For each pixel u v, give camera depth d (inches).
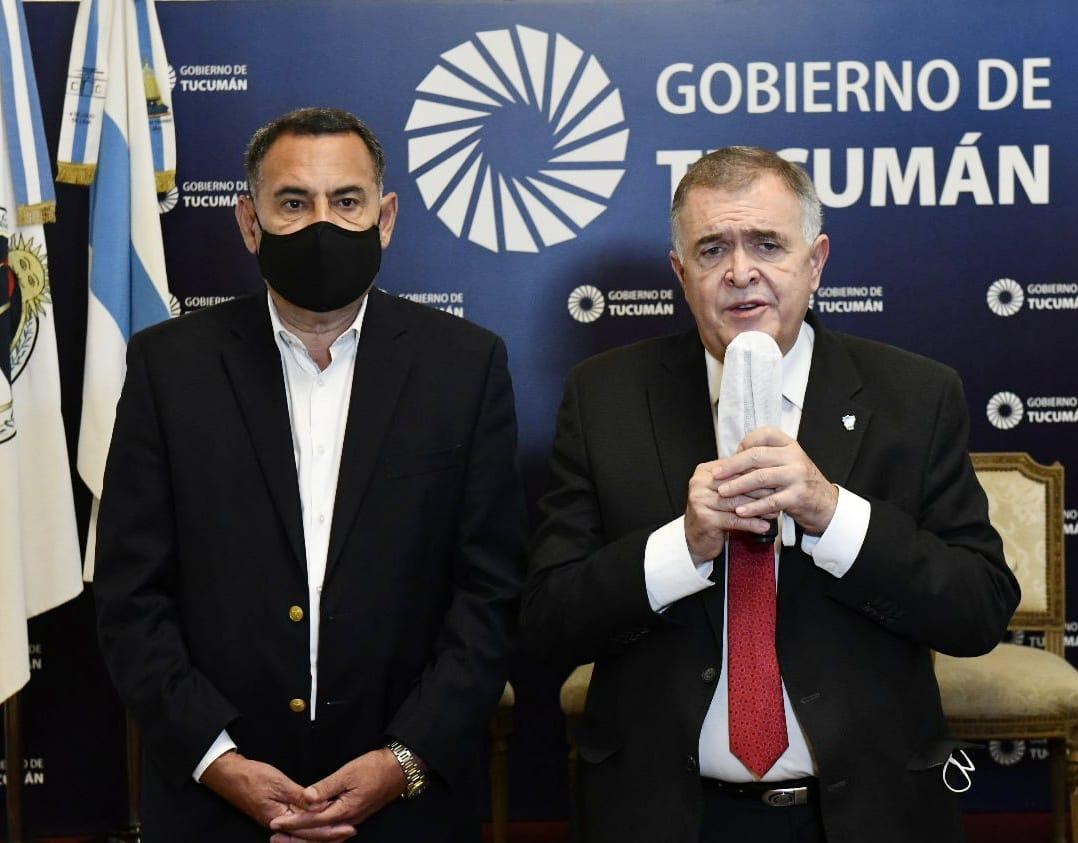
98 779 140.9
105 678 140.3
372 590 82.4
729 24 138.4
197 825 81.4
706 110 139.1
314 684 82.3
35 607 125.0
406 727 81.0
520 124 139.2
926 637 75.8
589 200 139.8
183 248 138.9
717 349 80.4
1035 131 138.9
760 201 77.9
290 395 86.6
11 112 123.0
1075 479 140.9
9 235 123.0
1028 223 139.5
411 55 138.4
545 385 141.0
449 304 140.3
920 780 76.5
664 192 139.6
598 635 77.5
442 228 139.8
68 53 136.4
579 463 83.8
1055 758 124.7
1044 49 138.3
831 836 73.5
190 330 87.4
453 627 84.8
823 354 83.0
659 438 81.6
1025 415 140.7
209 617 82.0
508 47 138.6
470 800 85.4
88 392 128.1
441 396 86.1
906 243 139.9
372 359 86.2
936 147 139.1
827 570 75.4
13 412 121.5
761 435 72.9
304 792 78.3
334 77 138.3
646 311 140.3
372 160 86.7
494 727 127.3
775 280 77.7
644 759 76.6
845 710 74.9
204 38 137.4
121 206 129.6
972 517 79.9
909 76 138.6
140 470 83.9
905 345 140.4
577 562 80.9
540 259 140.1
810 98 138.7
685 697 75.9
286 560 81.9
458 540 86.7
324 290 82.5
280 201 84.0
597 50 138.8
